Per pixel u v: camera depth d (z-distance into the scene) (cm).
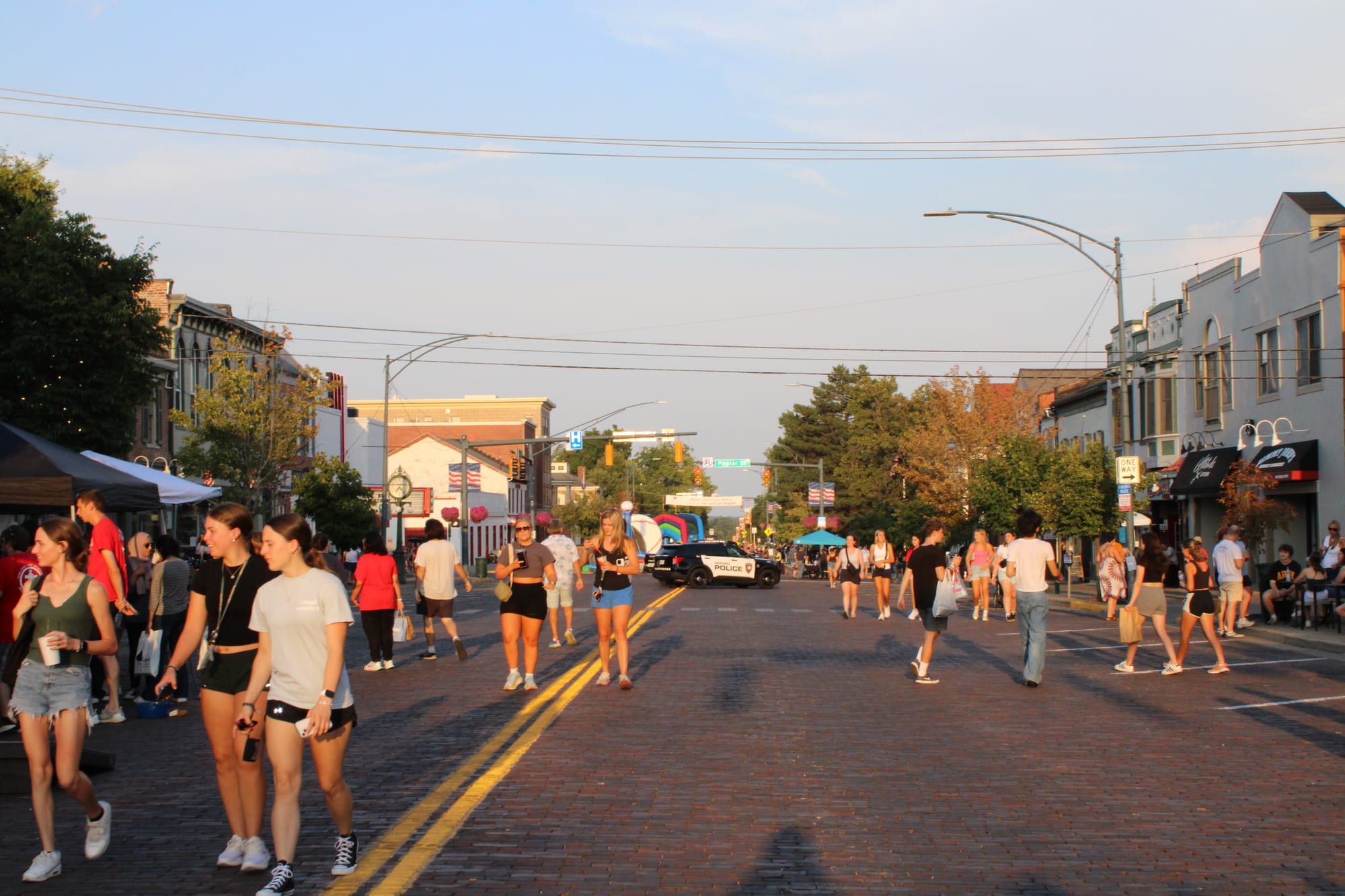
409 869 659
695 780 898
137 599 1337
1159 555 1598
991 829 754
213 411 3650
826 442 9725
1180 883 643
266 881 645
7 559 1065
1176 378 4038
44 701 668
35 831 757
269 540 634
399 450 7919
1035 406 5556
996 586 3284
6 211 2572
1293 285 3153
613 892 623
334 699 630
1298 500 3225
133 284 2497
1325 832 750
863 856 694
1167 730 1137
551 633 2292
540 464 11200
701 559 4581
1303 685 1480
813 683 1497
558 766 953
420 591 1769
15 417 2328
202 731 1153
